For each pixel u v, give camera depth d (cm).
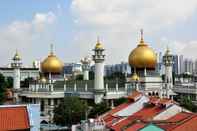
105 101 17788
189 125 7319
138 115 10006
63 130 14150
